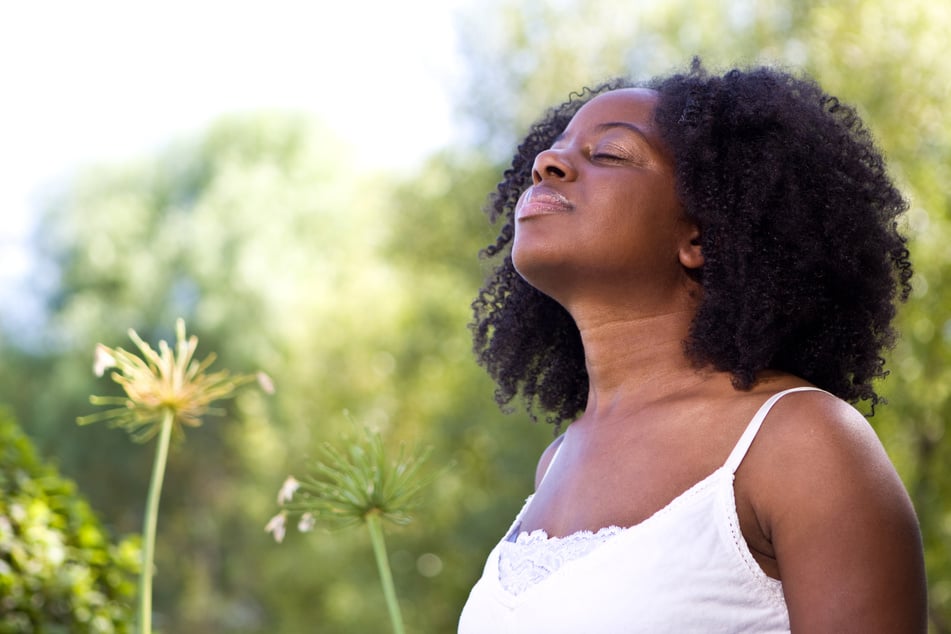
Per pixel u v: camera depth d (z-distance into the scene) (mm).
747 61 2252
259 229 19891
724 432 1613
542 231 1800
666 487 1616
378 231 16828
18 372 20391
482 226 14641
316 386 16828
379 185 16562
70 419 19328
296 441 17188
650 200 1779
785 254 1767
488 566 1792
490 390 13492
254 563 18625
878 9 9062
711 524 1552
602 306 1817
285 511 2465
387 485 2383
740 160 1795
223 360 18812
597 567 1591
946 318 8500
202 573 19812
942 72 8875
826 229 1780
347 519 2395
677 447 1643
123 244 20750
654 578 1550
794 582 1479
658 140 1811
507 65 13508
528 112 13359
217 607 19406
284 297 18922
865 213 1824
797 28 9883
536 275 1826
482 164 14531
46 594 3346
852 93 8922
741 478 1557
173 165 21953
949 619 8766
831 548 1456
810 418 1539
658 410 1714
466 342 15133
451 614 15039
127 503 20109
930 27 8930
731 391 1678
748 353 1681
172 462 19859
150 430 2666
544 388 2311
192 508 20047
